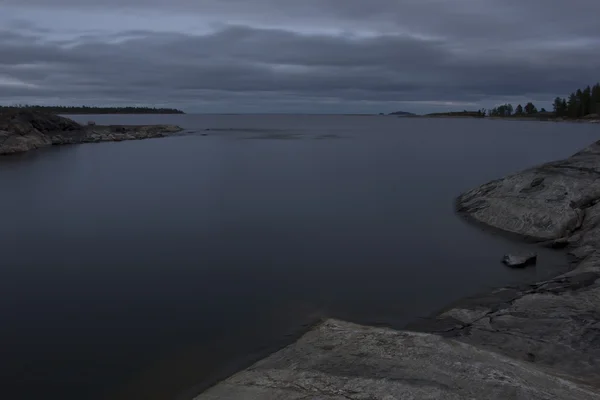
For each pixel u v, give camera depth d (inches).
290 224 692.7
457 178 1144.8
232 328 378.0
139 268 511.5
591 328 332.2
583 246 539.5
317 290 453.1
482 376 243.9
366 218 729.0
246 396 261.3
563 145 2215.8
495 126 5083.7
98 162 1472.7
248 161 1539.1
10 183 1052.5
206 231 656.4
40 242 602.9
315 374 267.4
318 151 1947.6
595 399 234.4
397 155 1763.0
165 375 313.7
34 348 349.7
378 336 305.1
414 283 469.1
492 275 487.2
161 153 1806.1
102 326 382.6
